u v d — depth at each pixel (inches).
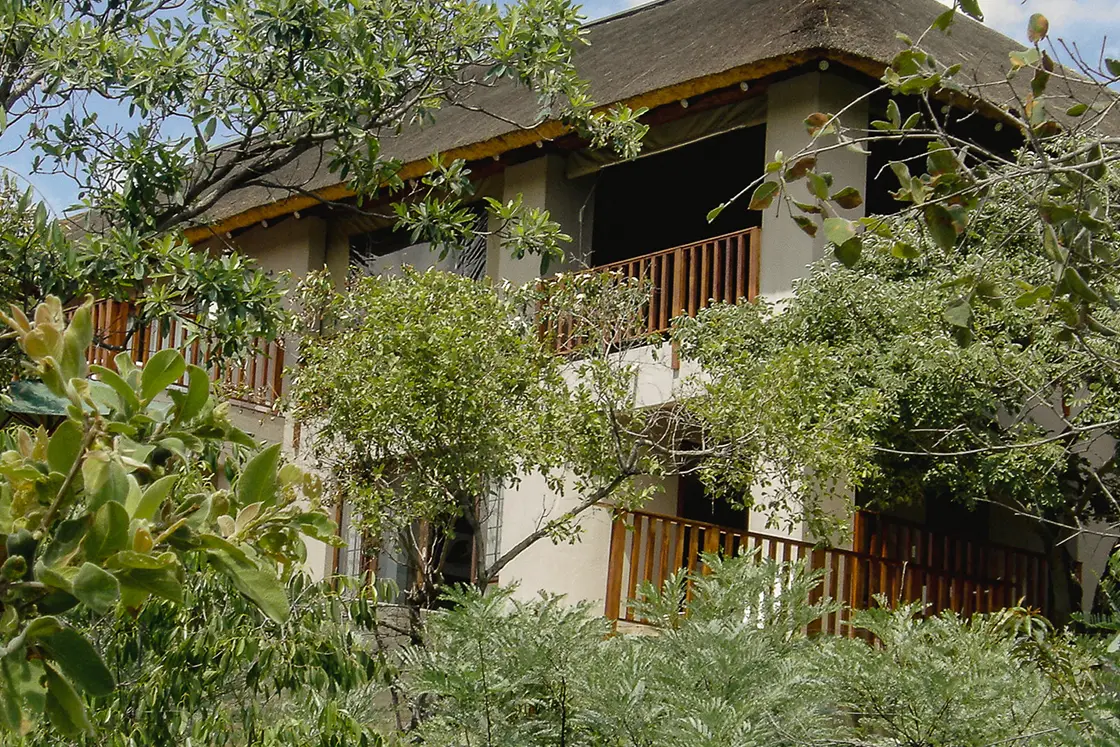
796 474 379.9
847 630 414.6
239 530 113.6
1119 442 444.8
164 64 394.6
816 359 387.2
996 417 421.1
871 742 255.9
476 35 420.8
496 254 571.5
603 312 429.7
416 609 381.7
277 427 582.2
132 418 107.3
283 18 398.0
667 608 297.0
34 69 396.2
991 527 555.2
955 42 572.4
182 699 235.3
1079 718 239.0
